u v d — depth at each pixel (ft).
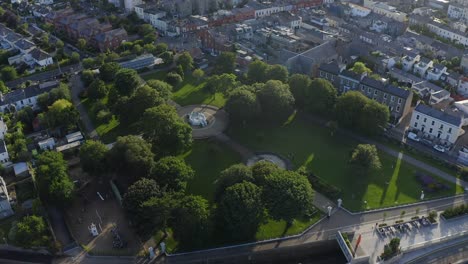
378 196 542.98
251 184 474.08
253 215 457.27
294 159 609.42
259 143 645.51
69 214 514.68
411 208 524.52
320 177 574.15
